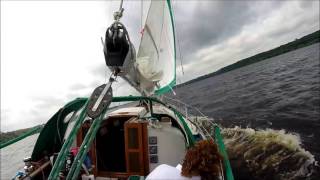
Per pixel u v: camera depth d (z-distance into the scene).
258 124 12.46
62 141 4.82
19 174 4.00
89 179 4.23
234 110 17.03
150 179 2.29
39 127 5.05
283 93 18.64
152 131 4.30
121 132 4.80
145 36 6.63
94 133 2.65
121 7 3.34
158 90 7.30
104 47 3.21
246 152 9.23
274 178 7.15
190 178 2.16
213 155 2.17
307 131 9.98
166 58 7.21
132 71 4.49
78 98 4.45
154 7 6.77
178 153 4.27
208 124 7.46
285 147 8.90
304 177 6.85
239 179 7.44
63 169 3.69
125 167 4.48
